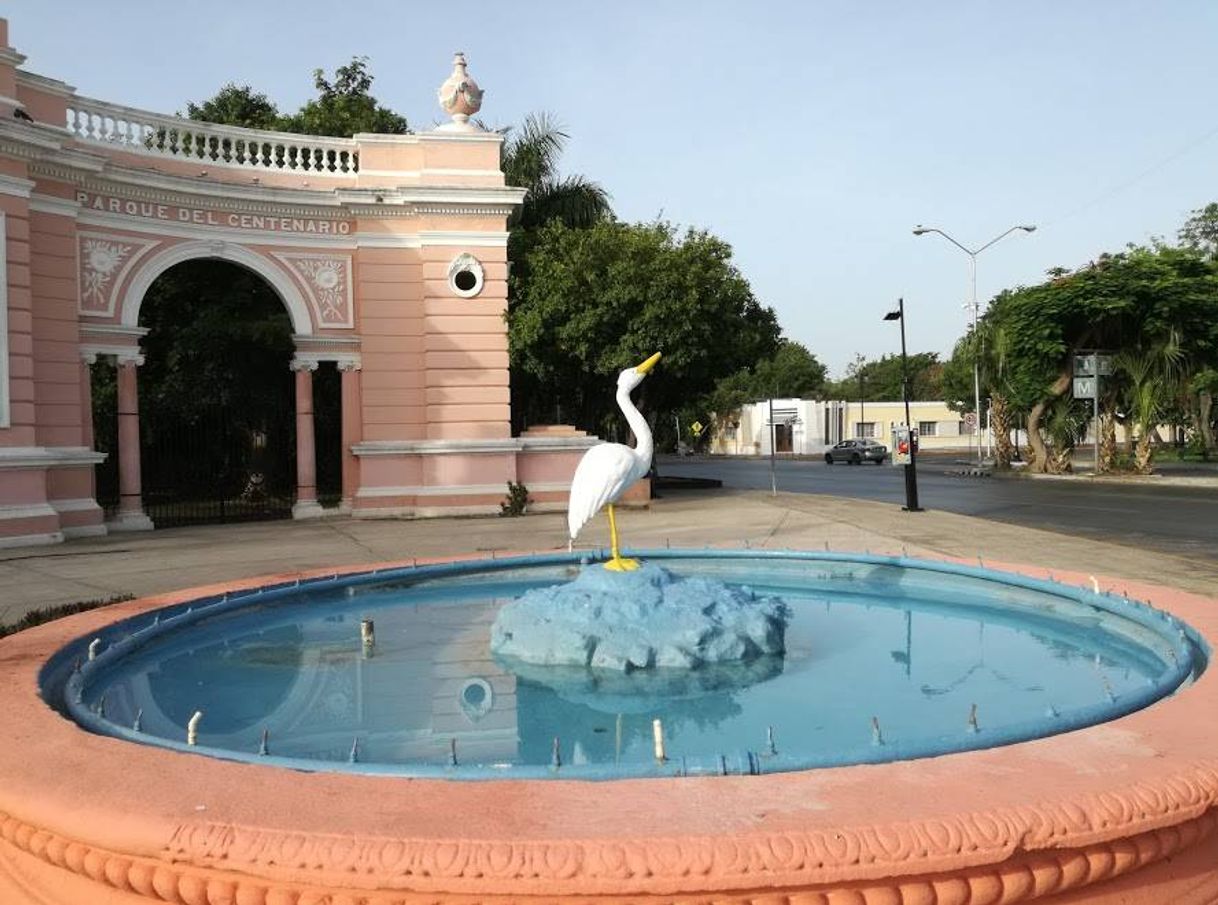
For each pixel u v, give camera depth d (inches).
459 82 737.0
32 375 578.9
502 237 730.8
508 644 218.8
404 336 728.3
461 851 89.4
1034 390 1148.5
